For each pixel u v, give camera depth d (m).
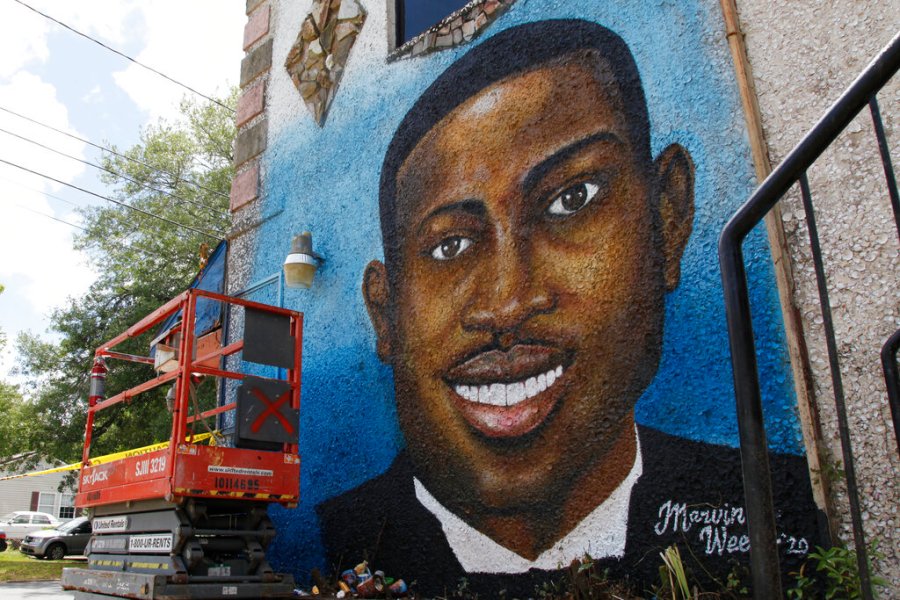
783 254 4.15
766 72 4.53
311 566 6.55
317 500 6.68
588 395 4.92
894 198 2.07
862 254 3.92
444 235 6.11
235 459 5.01
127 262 22.56
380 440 6.27
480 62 6.18
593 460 4.80
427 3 7.09
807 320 4.04
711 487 4.22
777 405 4.05
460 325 5.82
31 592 10.83
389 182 6.76
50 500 40.88
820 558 3.56
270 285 7.84
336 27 7.87
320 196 7.50
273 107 8.48
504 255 5.63
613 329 4.88
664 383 4.56
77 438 20.98
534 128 5.66
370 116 7.16
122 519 5.45
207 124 24.53
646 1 5.18
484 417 5.50
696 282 4.54
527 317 5.38
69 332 21.67
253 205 8.38
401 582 5.61
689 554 4.21
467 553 5.38
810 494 3.84
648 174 4.91
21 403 27.23
